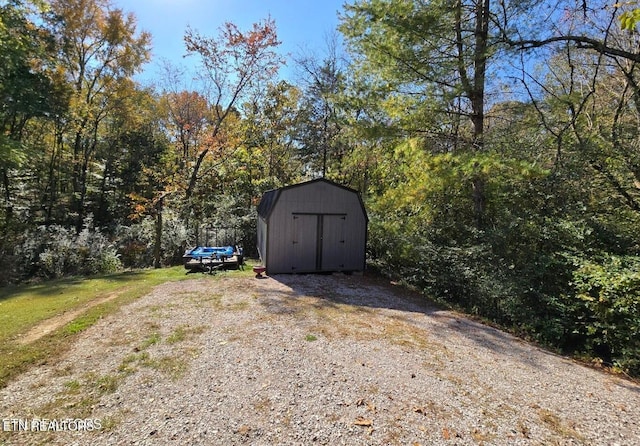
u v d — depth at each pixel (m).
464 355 4.26
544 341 5.03
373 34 7.57
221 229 12.35
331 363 3.78
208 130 14.88
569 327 5.01
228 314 5.37
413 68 7.42
